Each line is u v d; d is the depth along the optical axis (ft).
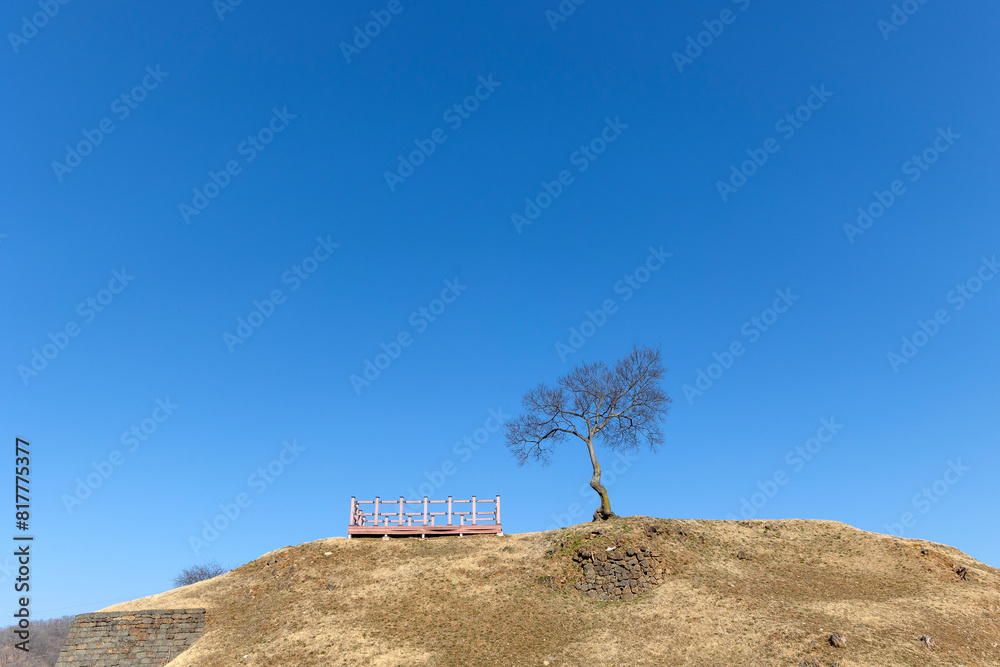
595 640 116.06
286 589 139.13
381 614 127.03
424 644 116.26
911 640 107.96
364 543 157.79
